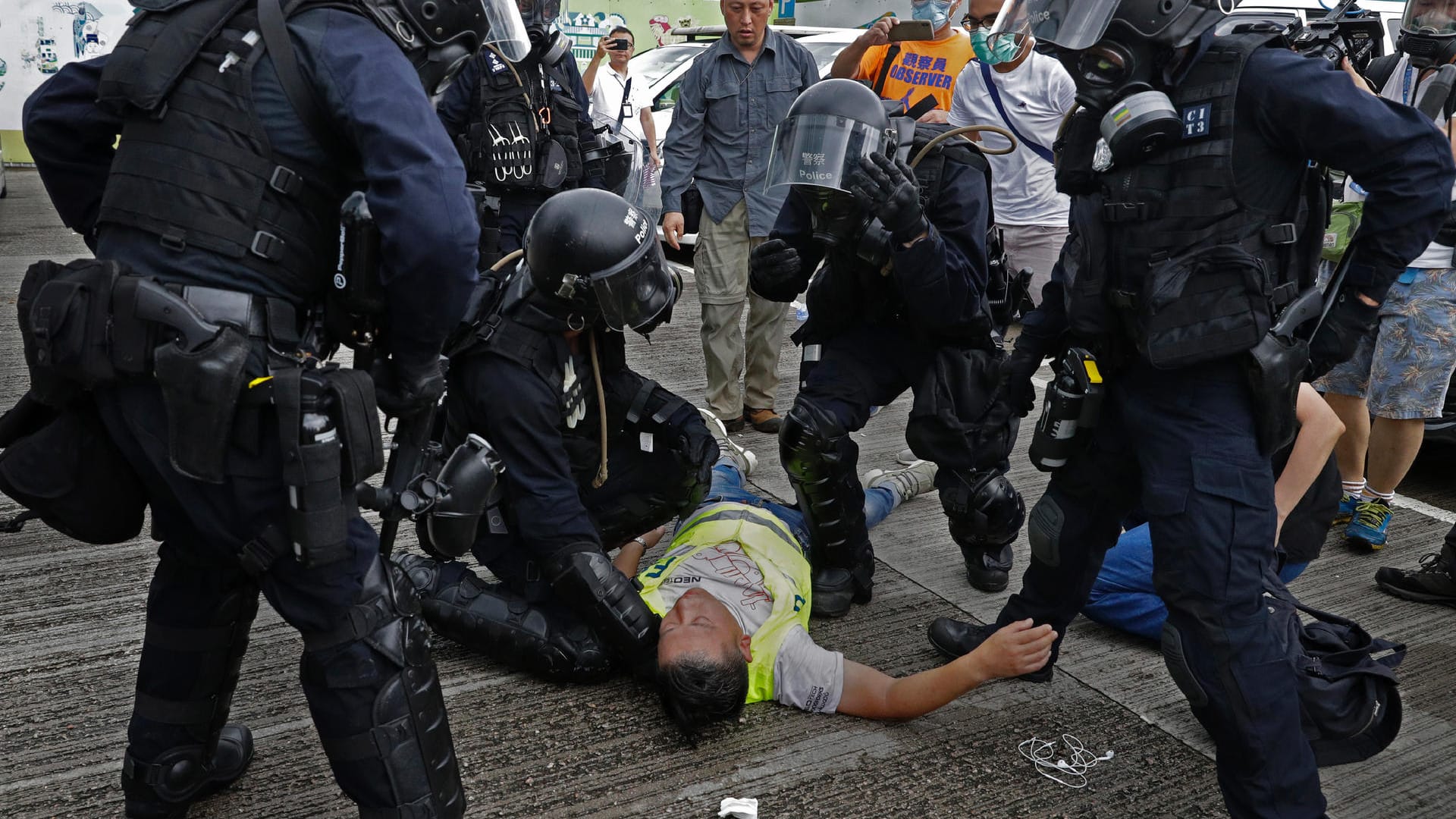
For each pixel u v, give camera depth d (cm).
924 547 345
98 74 169
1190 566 196
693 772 227
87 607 282
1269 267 191
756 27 420
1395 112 177
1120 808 220
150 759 189
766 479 394
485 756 229
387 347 175
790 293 288
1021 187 475
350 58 152
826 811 216
